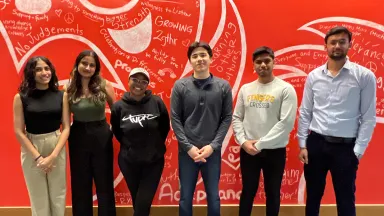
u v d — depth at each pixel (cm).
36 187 227
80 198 231
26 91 218
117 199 277
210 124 219
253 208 278
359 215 278
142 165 225
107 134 231
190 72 272
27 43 264
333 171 225
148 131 222
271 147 222
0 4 261
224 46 271
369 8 269
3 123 268
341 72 219
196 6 268
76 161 228
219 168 227
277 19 269
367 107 215
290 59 272
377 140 276
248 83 250
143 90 222
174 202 279
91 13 265
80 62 222
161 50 270
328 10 269
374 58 272
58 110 223
